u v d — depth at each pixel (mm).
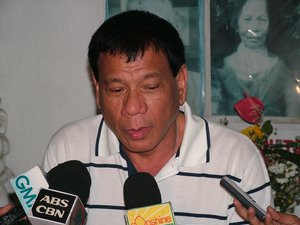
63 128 1423
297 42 2307
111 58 1077
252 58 2324
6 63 2404
